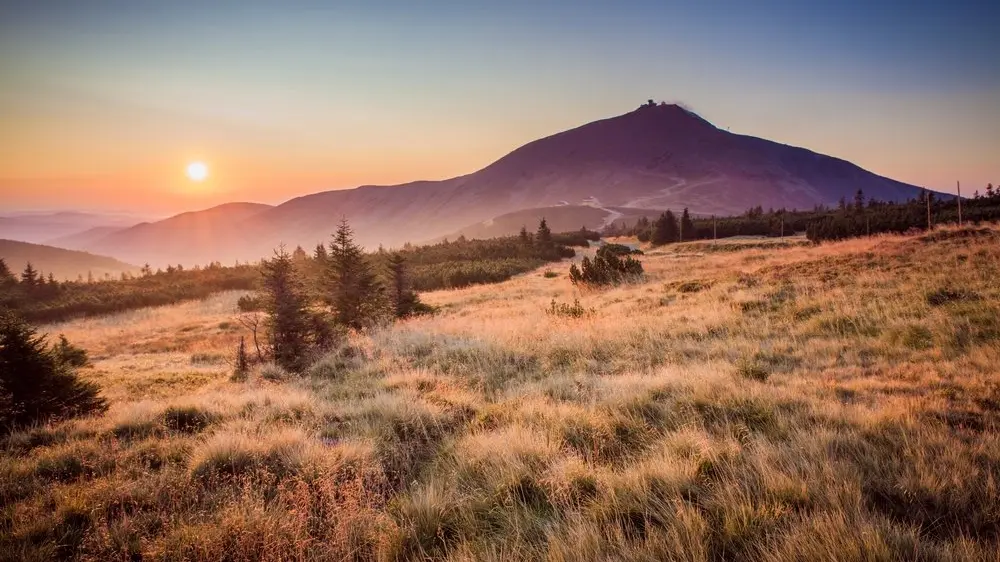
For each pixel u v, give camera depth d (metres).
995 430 4.70
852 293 12.52
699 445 4.51
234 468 4.83
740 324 11.72
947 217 49.09
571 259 75.62
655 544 3.01
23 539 3.65
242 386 10.87
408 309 24.75
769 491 3.60
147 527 3.80
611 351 10.60
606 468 4.30
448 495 4.04
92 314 51.12
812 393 6.22
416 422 6.20
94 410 8.38
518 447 4.78
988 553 2.78
